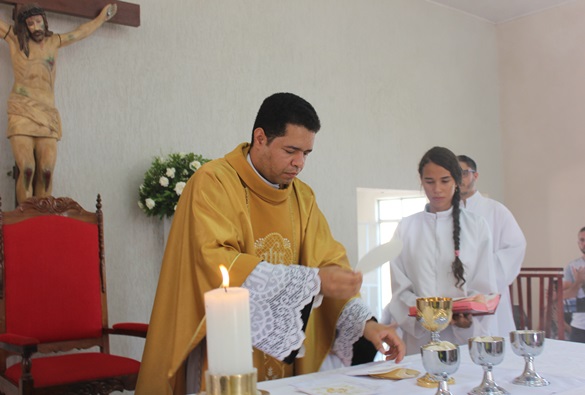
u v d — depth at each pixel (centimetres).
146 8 367
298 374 175
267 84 421
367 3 491
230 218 168
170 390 161
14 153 293
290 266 150
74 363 242
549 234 549
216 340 79
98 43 346
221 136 393
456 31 558
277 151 173
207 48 392
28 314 257
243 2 414
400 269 262
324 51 458
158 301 167
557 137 546
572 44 539
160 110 367
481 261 250
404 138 505
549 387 140
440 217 256
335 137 459
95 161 340
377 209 604
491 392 133
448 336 241
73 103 334
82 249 276
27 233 263
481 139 567
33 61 298
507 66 584
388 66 500
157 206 339
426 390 136
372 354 177
